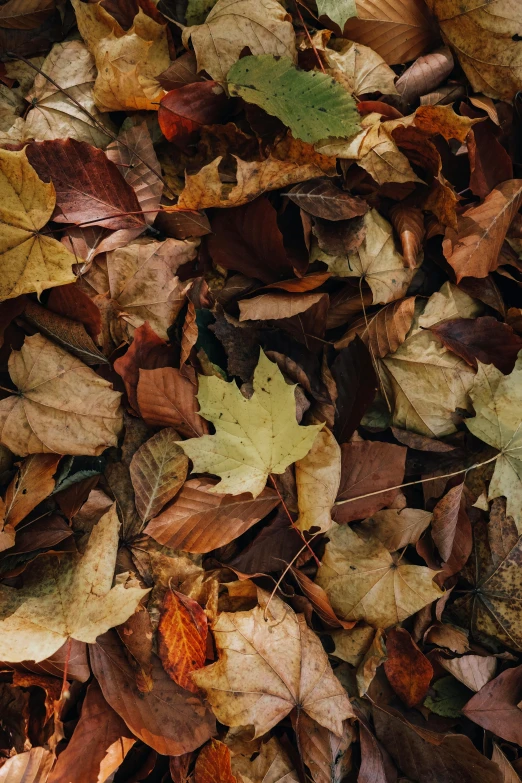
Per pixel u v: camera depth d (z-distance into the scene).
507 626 0.78
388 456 0.76
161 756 0.73
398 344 0.77
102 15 0.77
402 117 0.77
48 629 0.70
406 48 0.80
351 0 0.78
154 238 0.76
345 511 0.76
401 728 0.75
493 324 0.78
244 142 0.77
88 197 0.75
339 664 0.76
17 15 0.78
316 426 0.73
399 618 0.75
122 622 0.70
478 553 0.78
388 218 0.79
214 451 0.73
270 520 0.75
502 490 0.77
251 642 0.72
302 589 0.75
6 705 0.72
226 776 0.70
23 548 0.72
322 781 0.73
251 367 0.75
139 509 0.73
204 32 0.76
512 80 0.79
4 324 0.72
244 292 0.77
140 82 0.76
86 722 0.70
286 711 0.72
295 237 0.78
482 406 0.77
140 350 0.73
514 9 0.78
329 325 0.78
